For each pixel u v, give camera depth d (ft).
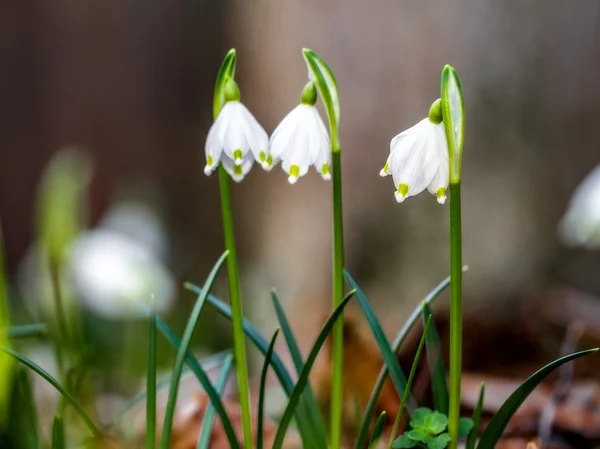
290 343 1.85
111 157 7.38
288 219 3.51
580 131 3.18
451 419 1.70
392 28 3.18
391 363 1.77
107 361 3.12
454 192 1.65
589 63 3.17
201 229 7.22
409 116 3.21
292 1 3.35
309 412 1.82
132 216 3.75
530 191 3.19
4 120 7.23
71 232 2.23
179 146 7.41
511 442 2.12
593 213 2.49
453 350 1.69
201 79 7.38
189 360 1.80
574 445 2.12
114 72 7.32
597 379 2.45
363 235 3.27
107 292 2.95
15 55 7.18
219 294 4.82
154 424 1.71
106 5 7.21
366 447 2.17
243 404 1.75
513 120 3.20
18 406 1.92
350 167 3.28
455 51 3.16
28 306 3.47
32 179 7.30
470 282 3.25
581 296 3.16
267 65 3.54
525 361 2.81
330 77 1.70
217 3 7.24
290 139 1.69
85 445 1.92
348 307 3.17
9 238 7.24
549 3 3.13
